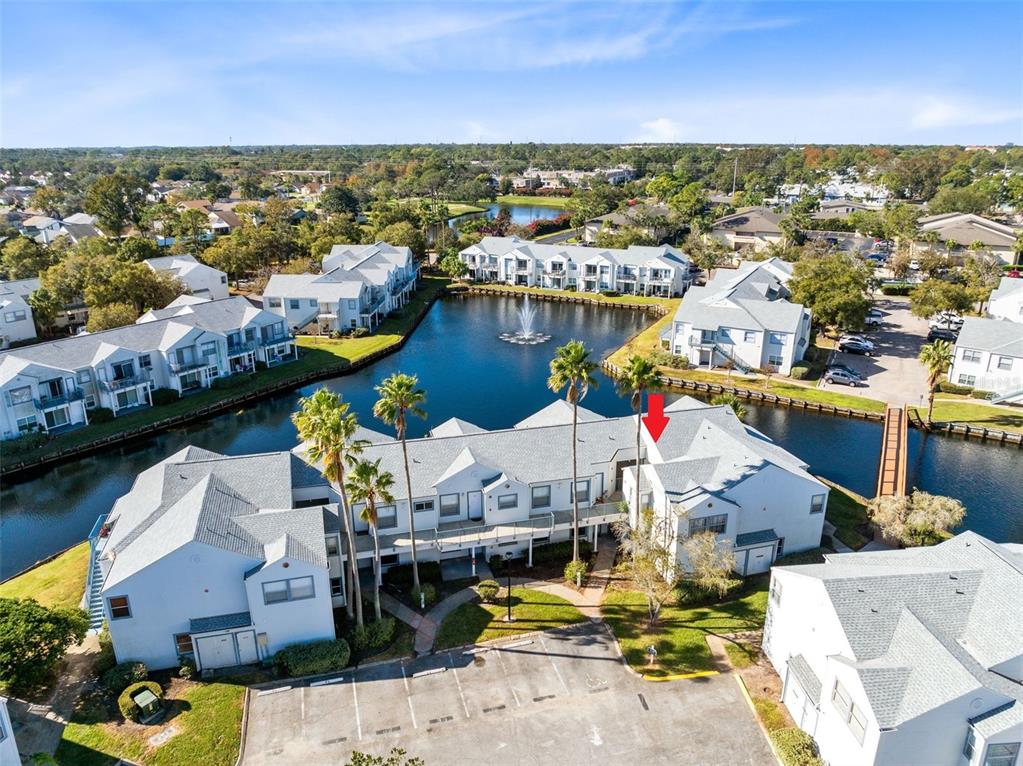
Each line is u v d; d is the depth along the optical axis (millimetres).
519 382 87250
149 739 32031
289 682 35938
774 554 45719
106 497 59938
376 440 50500
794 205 176000
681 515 41906
